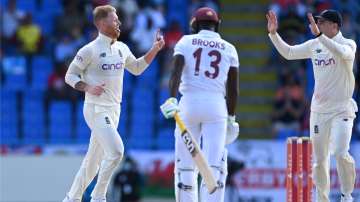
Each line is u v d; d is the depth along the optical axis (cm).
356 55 6656
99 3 7044
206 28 3161
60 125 6575
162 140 6425
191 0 7331
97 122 3338
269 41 7181
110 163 3316
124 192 5756
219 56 3127
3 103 6650
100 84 3350
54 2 7312
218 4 7262
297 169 3281
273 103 6812
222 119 3133
